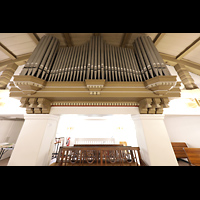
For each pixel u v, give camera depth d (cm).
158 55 235
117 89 201
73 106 225
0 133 438
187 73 312
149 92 202
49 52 247
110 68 229
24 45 284
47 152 201
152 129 202
